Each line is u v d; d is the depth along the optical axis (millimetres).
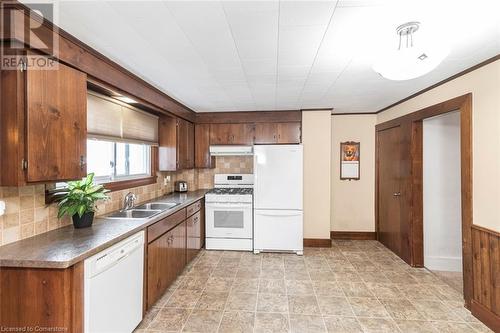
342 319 2289
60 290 1440
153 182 3652
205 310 2426
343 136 4633
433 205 3531
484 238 2229
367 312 2396
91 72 1937
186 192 4359
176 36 1780
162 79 2725
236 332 2115
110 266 1756
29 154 1458
